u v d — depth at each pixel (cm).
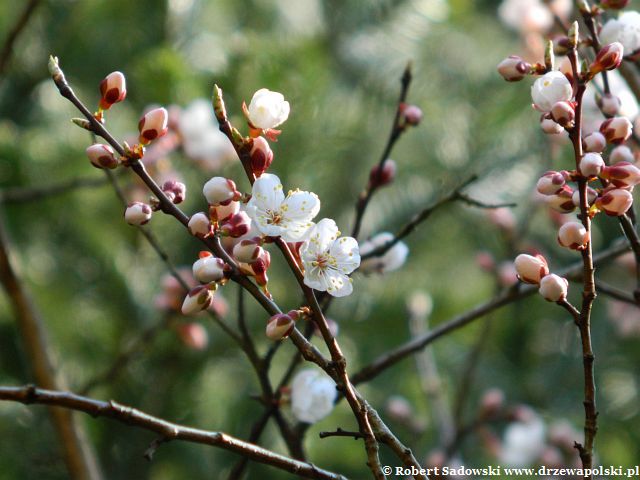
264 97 98
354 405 98
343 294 98
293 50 138
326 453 151
